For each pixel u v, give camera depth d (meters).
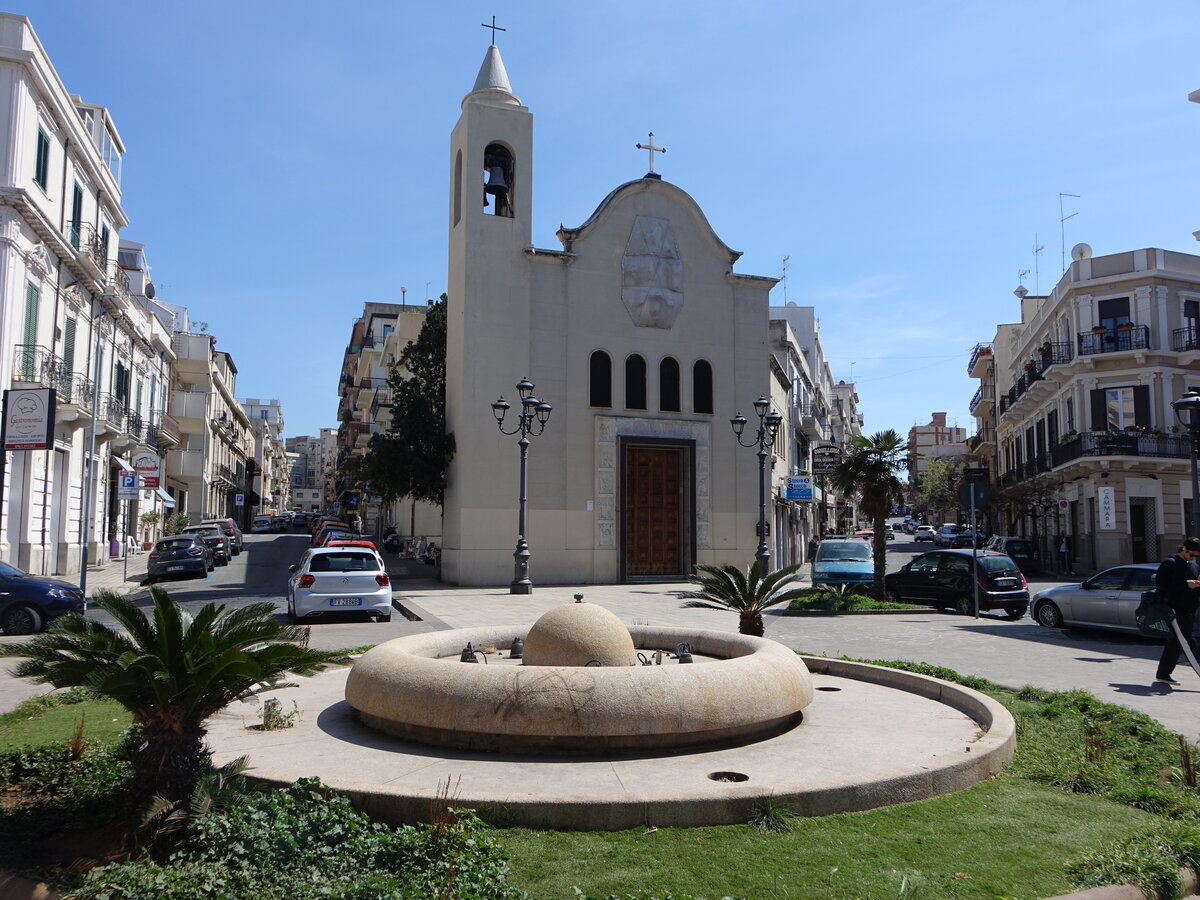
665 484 30.38
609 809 5.04
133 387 36.59
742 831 5.02
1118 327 36.81
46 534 25.73
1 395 22.08
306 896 3.91
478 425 27.41
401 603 21.44
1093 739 7.15
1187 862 4.71
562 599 22.69
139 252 49.91
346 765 6.21
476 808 5.08
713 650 9.70
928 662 12.96
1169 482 36.00
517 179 28.84
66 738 7.58
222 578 29.61
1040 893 4.26
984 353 62.69
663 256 30.45
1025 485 44.69
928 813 5.41
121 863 4.57
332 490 118.38
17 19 23.02
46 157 24.98
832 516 68.69
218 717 7.83
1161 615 11.17
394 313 75.00
